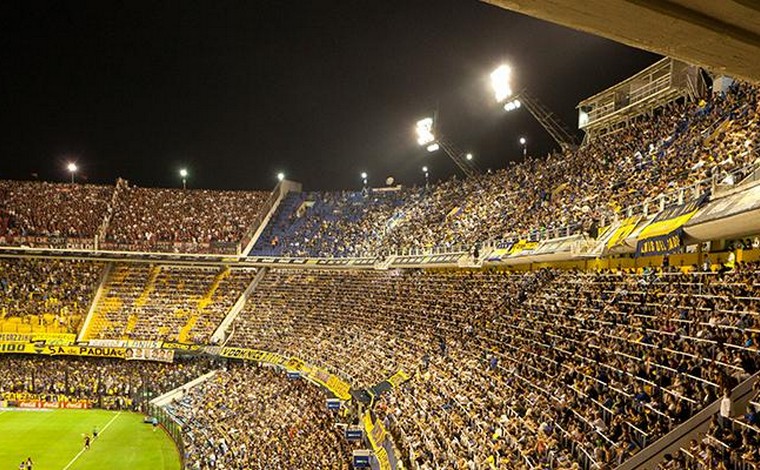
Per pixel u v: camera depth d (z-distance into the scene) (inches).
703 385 679.7
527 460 808.3
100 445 1925.4
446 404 1210.0
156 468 1710.1
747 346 691.4
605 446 721.0
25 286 2790.4
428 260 2095.2
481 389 1179.9
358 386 1646.2
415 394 1365.7
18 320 2647.6
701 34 118.8
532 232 1546.5
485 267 1915.6
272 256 2866.6
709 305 847.1
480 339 1446.9
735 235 829.8
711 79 1734.7
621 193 1311.5
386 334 1900.8
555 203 1656.0
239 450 1572.3
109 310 2726.4
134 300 2783.0
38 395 2445.9
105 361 2591.0
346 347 1977.1
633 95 1998.0
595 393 867.4
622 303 1063.6
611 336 983.0
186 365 2534.5
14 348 2554.1
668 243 895.7
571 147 2242.9
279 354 2225.6
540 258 1451.8
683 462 598.9
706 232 818.8
